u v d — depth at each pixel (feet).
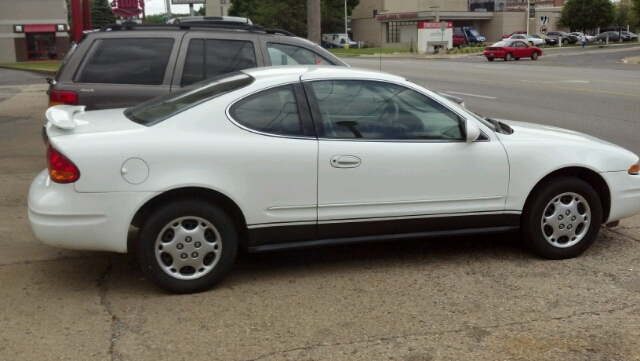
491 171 18.02
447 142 17.76
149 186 15.71
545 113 51.88
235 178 16.25
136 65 25.23
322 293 16.75
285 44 26.89
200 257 16.38
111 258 19.31
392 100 17.72
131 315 15.42
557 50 210.59
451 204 17.92
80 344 14.02
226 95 16.70
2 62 165.89
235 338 14.29
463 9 289.53
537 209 18.51
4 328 14.76
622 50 204.74
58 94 24.58
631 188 19.30
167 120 16.30
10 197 26.25
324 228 17.17
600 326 14.89
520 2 389.19
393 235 17.79
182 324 14.94
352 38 281.95
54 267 18.56
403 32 230.68
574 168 18.76
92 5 268.62
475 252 19.83
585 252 19.71
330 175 16.87
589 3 274.36
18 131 44.39
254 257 19.45
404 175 17.39
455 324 14.97
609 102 58.29
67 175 15.44
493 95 66.23
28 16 166.50
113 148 15.60
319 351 13.74
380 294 16.67
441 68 114.11
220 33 26.18
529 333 14.55
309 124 16.96
